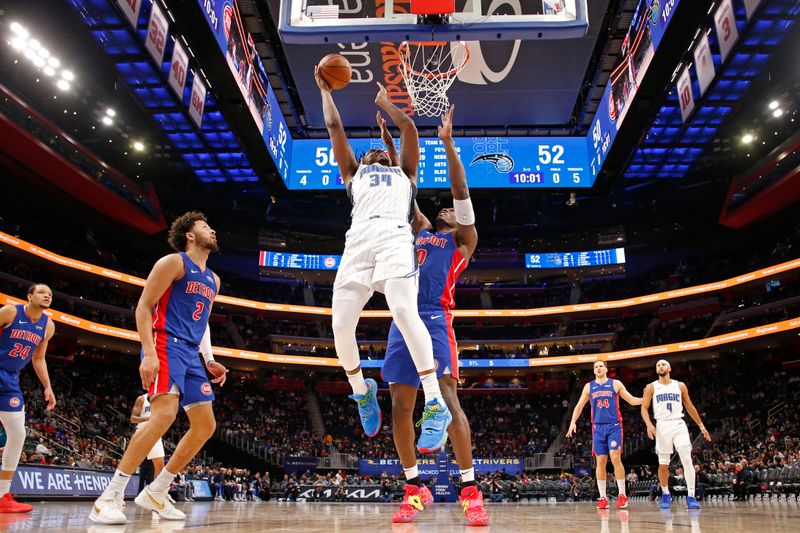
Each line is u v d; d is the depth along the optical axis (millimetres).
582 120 22953
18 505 5570
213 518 4852
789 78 23047
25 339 5805
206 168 26797
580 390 38781
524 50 17344
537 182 21828
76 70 23203
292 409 36938
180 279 4016
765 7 16016
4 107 22672
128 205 29641
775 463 20422
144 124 26969
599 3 15977
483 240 42000
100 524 3537
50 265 29844
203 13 14562
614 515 5844
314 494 24516
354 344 3592
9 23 20016
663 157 26141
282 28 9359
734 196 31547
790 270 31078
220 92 17625
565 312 38000
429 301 4160
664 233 38781
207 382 4141
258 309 37344
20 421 5680
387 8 9336
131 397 33000
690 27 15039
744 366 34156
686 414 33719
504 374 39281
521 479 27453
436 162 21906
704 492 20172
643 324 38688
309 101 19953
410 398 4070
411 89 13461
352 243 3498
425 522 4148
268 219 39281
